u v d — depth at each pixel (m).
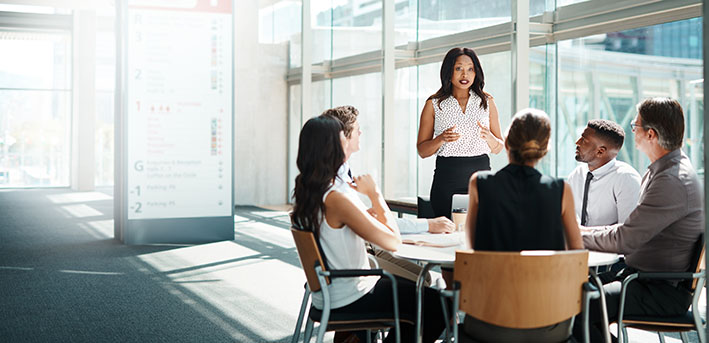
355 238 2.99
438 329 3.08
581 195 3.95
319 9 11.21
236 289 5.81
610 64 6.53
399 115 9.27
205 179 8.76
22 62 20.12
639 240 3.01
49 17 18.58
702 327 2.87
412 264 3.93
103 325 4.62
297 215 2.95
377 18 9.69
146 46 8.44
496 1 7.88
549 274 2.36
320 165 2.93
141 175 8.55
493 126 4.59
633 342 4.19
